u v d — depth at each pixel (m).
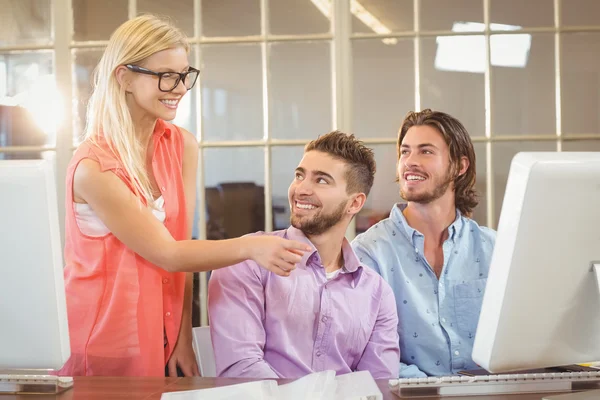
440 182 1.84
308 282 1.59
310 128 3.12
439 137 1.85
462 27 3.09
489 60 3.09
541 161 1.07
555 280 1.13
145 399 1.17
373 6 3.09
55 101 3.13
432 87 3.10
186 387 1.26
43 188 1.11
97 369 1.62
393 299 1.68
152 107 1.63
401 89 3.10
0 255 1.13
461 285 1.84
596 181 1.08
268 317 1.57
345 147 1.62
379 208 3.11
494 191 3.10
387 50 3.10
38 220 1.12
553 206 1.09
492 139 3.09
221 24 3.12
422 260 1.84
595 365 1.44
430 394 1.20
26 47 3.13
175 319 1.72
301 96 3.11
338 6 3.08
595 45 3.07
